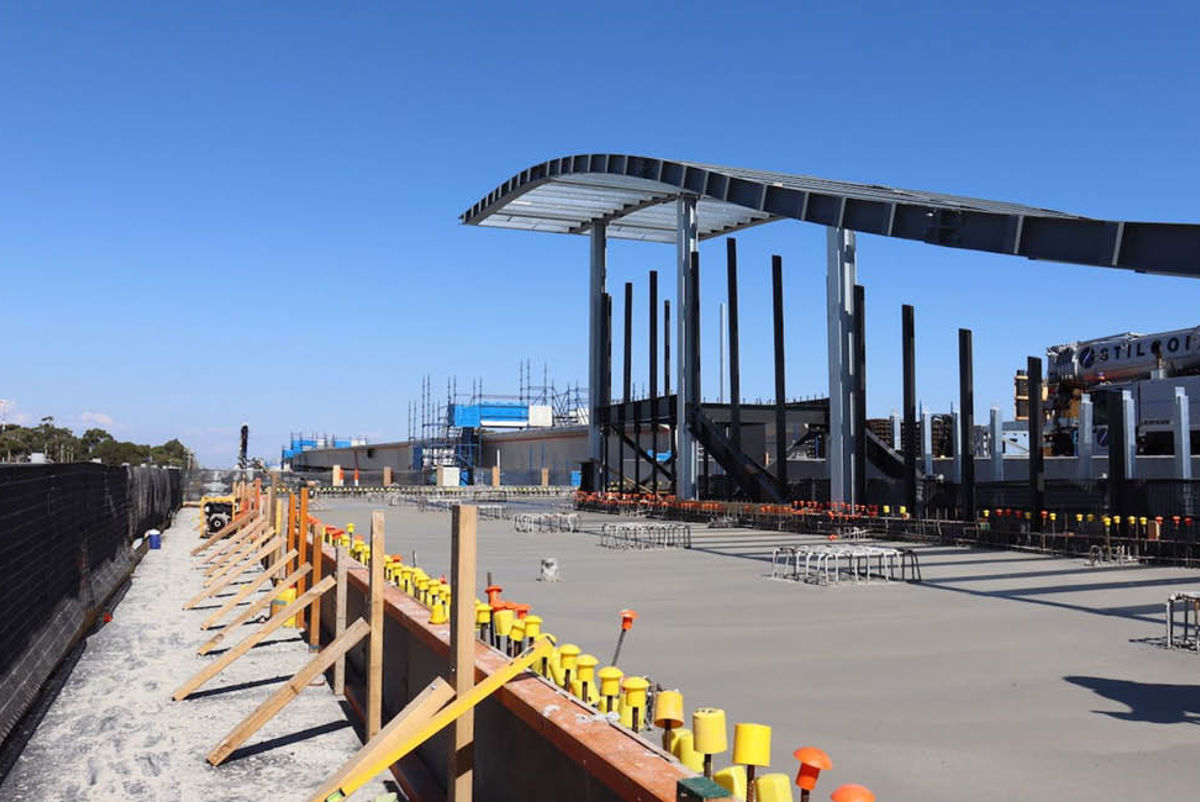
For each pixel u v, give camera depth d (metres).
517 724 5.54
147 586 21.55
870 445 48.09
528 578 21.42
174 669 12.70
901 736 8.50
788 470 56.66
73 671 12.56
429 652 7.93
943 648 12.78
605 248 63.84
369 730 8.91
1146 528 25.41
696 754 4.07
